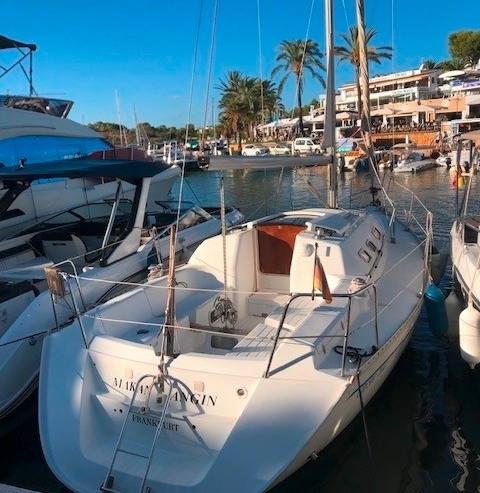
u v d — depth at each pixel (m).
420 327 7.34
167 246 7.77
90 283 6.27
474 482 4.49
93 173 6.46
